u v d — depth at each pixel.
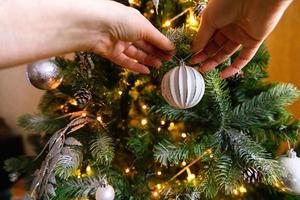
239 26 0.59
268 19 0.52
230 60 0.76
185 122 0.84
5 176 1.49
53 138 0.79
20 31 0.49
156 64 0.68
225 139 0.78
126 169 0.87
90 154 0.83
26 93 1.59
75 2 0.52
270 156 0.79
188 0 0.79
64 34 0.52
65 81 0.90
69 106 0.94
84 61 0.84
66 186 0.79
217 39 0.64
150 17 0.82
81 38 0.55
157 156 0.75
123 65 0.67
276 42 1.25
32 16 0.49
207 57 0.68
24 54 0.50
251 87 0.85
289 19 1.22
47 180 0.74
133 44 0.63
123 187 0.84
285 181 0.75
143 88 0.86
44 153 0.96
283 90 0.79
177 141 0.81
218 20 0.59
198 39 0.63
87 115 0.84
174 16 0.80
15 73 1.56
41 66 0.81
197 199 0.78
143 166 0.86
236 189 0.77
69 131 0.81
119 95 0.87
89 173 0.82
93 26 0.55
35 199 0.77
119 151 0.89
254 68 0.82
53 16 0.51
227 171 0.74
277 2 0.49
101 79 0.87
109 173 0.83
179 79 0.63
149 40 0.60
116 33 0.57
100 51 0.60
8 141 1.56
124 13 0.56
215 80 0.74
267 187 0.86
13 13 0.48
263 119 0.80
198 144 0.77
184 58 0.68
